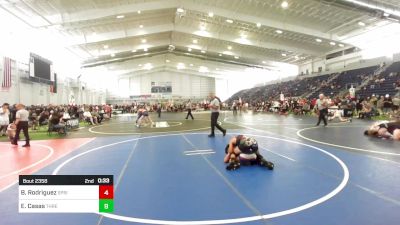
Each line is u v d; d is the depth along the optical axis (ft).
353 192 14.96
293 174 18.66
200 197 14.66
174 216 12.39
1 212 13.42
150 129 52.01
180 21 94.07
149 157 25.31
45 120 54.60
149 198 14.66
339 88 111.86
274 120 68.80
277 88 160.86
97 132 49.14
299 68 153.79
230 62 157.28
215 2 74.74
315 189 15.55
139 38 107.34
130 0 70.38
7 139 42.96
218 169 20.36
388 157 23.49
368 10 66.64
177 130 48.73
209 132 44.27
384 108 68.03
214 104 38.11
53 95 96.17
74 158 25.91
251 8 75.87
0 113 48.37
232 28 95.09
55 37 83.66
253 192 15.26
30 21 65.51
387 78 93.45
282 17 80.18
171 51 146.30
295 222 11.54
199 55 151.43
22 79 72.23
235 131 44.91
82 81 133.90
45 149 31.99
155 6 72.95
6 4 56.65
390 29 90.84
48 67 83.92
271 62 151.74
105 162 23.68
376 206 13.05
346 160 22.62
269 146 29.68
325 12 74.38
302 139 34.65
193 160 23.61
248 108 156.04
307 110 90.79
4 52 61.62
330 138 35.06
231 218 12.05
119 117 106.52
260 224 11.43
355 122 57.11
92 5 67.62
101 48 109.09
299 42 105.50
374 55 105.81
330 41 94.73
